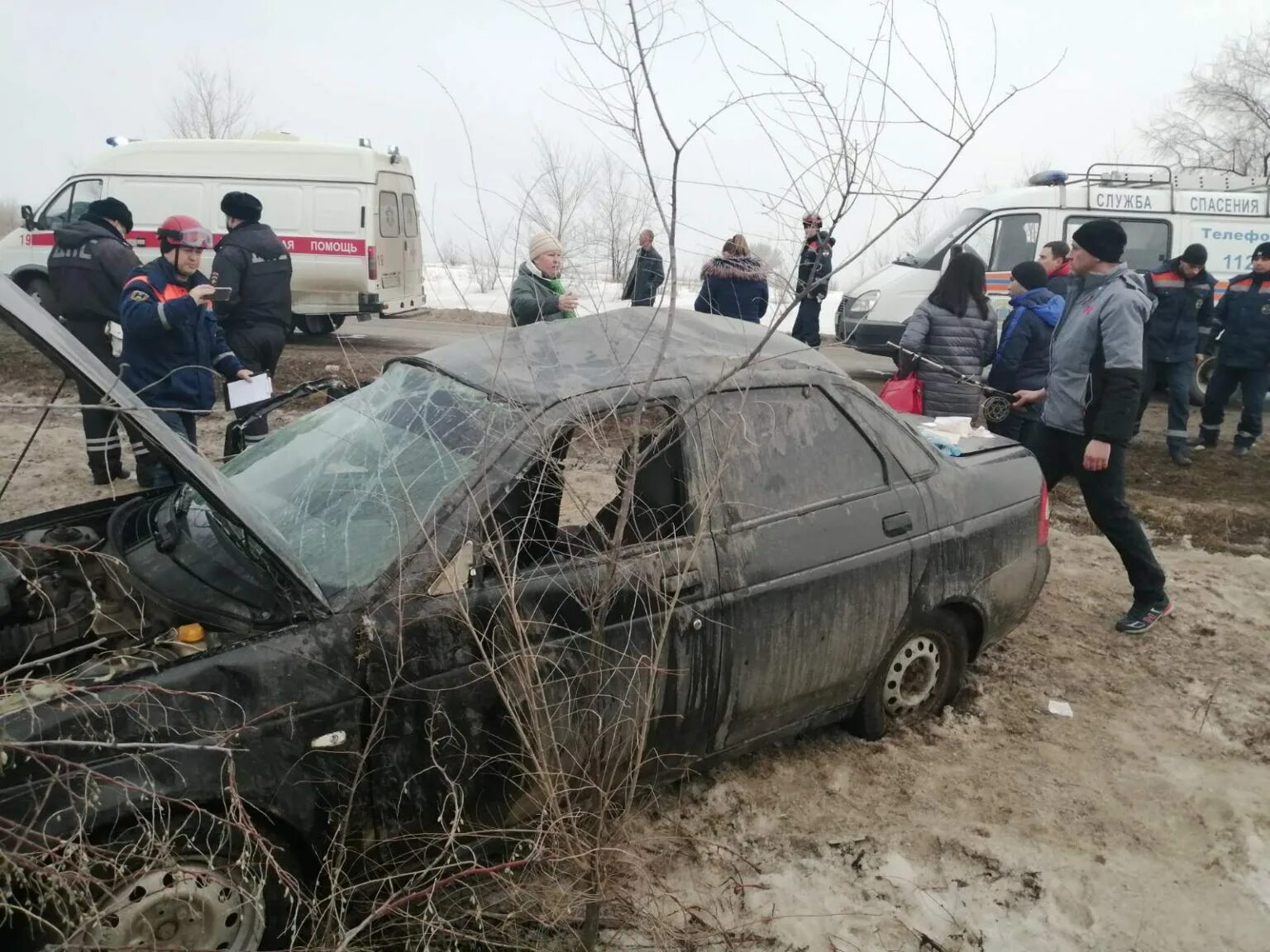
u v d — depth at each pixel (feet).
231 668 7.44
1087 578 17.99
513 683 8.25
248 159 42.16
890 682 12.00
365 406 10.61
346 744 7.84
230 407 17.26
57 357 7.88
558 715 8.67
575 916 8.77
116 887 7.03
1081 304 14.96
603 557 8.87
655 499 9.56
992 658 14.66
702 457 9.74
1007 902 9.54
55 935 7.10
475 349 10.69
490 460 8.76
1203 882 9.89
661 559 9.29
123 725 7.07
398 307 45.65
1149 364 26.91
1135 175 36.14
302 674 7.65
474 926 8.64
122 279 19.77
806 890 9.61
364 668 7.86
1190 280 26.17
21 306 8.56
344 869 8.11
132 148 42.24
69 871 6.32
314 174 42.11
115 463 20.83
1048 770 11.75
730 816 10.66
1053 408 15.38
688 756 10.04
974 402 18.65
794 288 8.25
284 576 7.95
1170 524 21.29
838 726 12.48
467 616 7.88
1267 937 9.16
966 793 11.22
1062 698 13.57
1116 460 14.78
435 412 9.73
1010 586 12.71
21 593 8.79
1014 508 12.69
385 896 8.37
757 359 10.62
